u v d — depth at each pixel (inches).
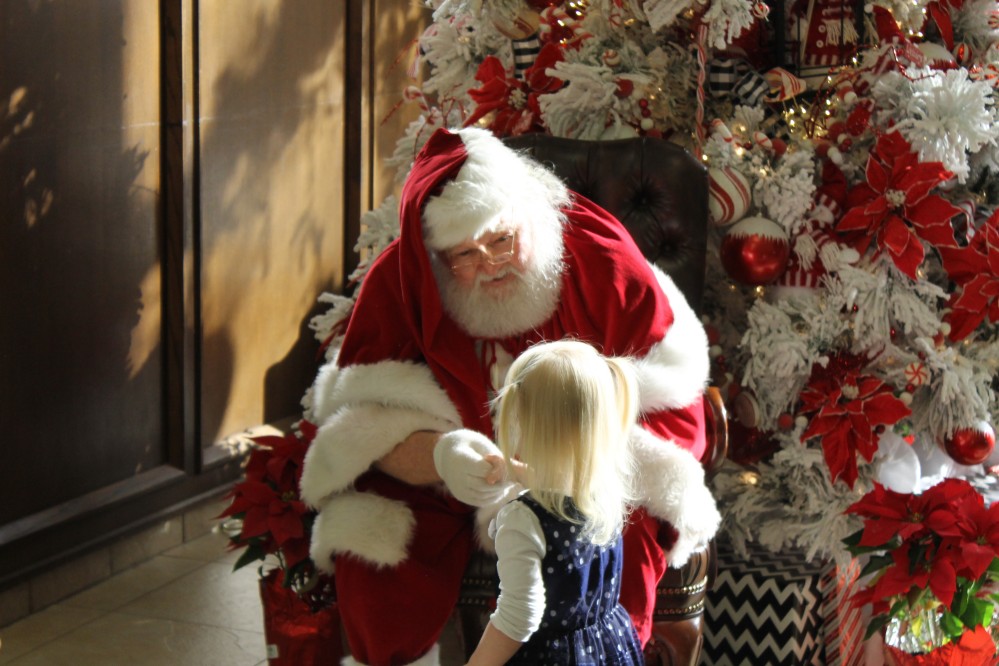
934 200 111.0
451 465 87.0
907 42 118.6
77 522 131.3
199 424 148.2
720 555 115.3
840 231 116.9
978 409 117.2
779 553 115.6
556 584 73.5
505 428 76.9
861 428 110.9
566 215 102.6
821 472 114.7
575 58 120.6
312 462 96.8
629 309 98.0
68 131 125.2
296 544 100.8
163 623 125.6
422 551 93.4
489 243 94.7
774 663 110.3
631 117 120.9
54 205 124.3
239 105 151.8
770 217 116.3
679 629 96.5
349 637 92.0
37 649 118.4
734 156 113.7
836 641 110.9
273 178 161.0
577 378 74.0
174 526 147.8
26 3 118.1
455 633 123.6
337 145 177.3
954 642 100.4
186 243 142.3
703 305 124.7
